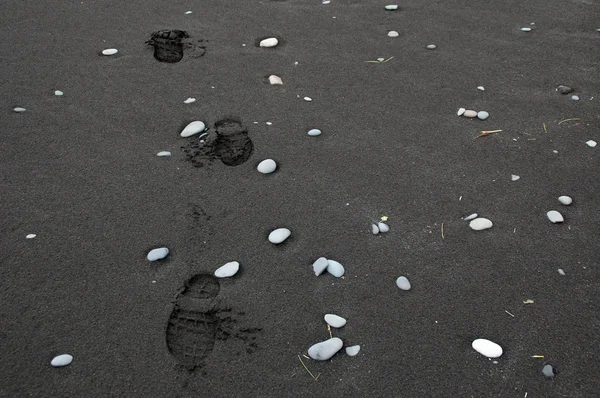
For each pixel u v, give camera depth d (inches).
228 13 135.6
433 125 99.9
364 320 66.7
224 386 59.4
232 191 85.0
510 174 89.0
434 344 64.2
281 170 89.1
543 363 62.1
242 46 122.1
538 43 125.0
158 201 82.5
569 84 111.1
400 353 63.2
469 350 63.6
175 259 73.7
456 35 128.3
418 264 74.0
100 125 96.9
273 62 116.8
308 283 71.2
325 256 74.9
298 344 64.0
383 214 81.5
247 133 96.7
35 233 76.1
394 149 94.0
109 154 90.8
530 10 139.1
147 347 62.9
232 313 67.2
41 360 60.8
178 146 93.4
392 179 87.8
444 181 87.6
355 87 109.8
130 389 58.6
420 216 81.4
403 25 132.2
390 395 58.9
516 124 100.2
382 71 114.9
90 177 86.1
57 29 124.6
